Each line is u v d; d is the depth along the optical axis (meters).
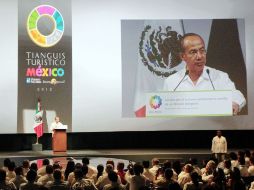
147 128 18.20
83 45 18.17
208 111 18.23
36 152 17.52
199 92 18.22
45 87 18.05
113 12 18.16
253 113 18.34
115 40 18.17
